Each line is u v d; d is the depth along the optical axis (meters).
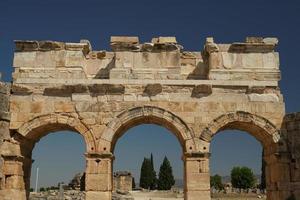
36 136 24.89
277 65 24.58
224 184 117.94
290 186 23.09
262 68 24.48
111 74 24.05
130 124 24.53
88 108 23.69
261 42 24.69
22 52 24.61
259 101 23.94
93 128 23.44
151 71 24.27
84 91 23.89
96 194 22.50
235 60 24.55
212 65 24.38
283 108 23.94
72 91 23.94
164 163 100.00
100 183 22.66
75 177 60.34
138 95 23.84
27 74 24.22
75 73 24.31
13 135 23.45
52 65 24.45
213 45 24.50
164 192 75.38
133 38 24.52
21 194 23.61
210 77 24.16
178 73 24.28
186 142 23.17
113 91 23.91
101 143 23.19
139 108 23.56
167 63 24.44
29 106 23.69
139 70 24.20
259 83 24.06
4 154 22.98
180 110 23.64
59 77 24.23
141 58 24.47
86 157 22.98
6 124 23.38
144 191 78.56
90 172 22.81
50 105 23.75
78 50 24.80
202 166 22.89
